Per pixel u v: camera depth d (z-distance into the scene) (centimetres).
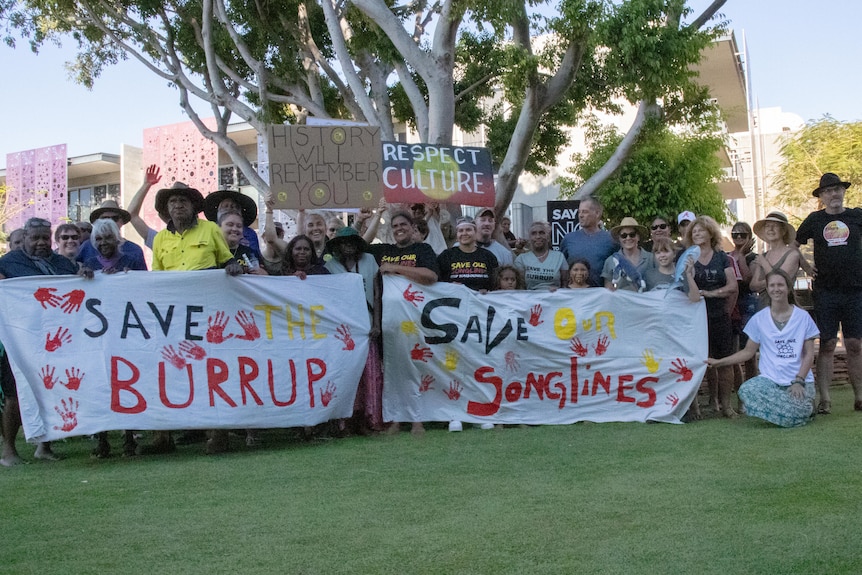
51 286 617
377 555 346
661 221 761
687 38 1023
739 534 360
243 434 722
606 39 1006
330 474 510
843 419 671
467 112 1670
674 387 718
